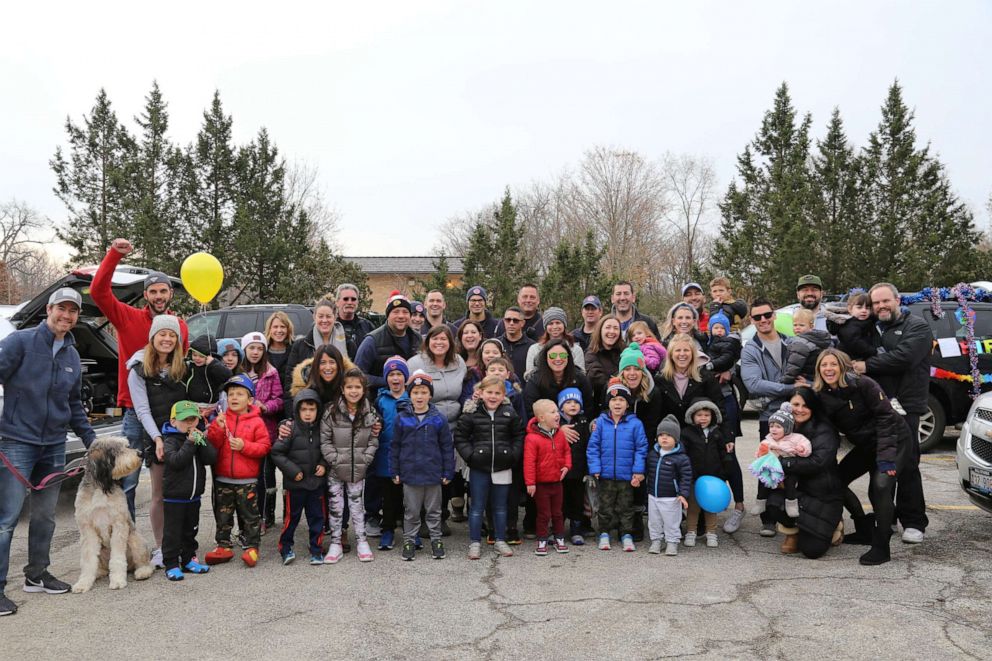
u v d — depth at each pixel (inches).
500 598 179.6
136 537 198.1
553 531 223.9
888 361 225.0
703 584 188.4
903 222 917.8
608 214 1643.7
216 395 209.2
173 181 925.8
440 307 282.8
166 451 196.4
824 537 207.5
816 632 155.9
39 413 182.4
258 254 870.4
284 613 170.2
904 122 947.3
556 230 1683.1
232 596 182.5
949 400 362.3
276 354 256.4
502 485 220.7
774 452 213.3
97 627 162.2
